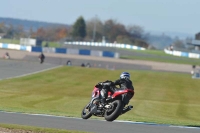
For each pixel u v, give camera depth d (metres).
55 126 53.28
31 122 55.62
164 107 145.25
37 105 123.94
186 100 176.25
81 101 147.25
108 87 58.34
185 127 59.91
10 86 178.00
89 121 60.22
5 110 71.12
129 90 57.16
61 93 170.12
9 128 47.84
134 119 73.94
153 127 57.53
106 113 57.88
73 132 47.62
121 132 51.12
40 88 181.12
